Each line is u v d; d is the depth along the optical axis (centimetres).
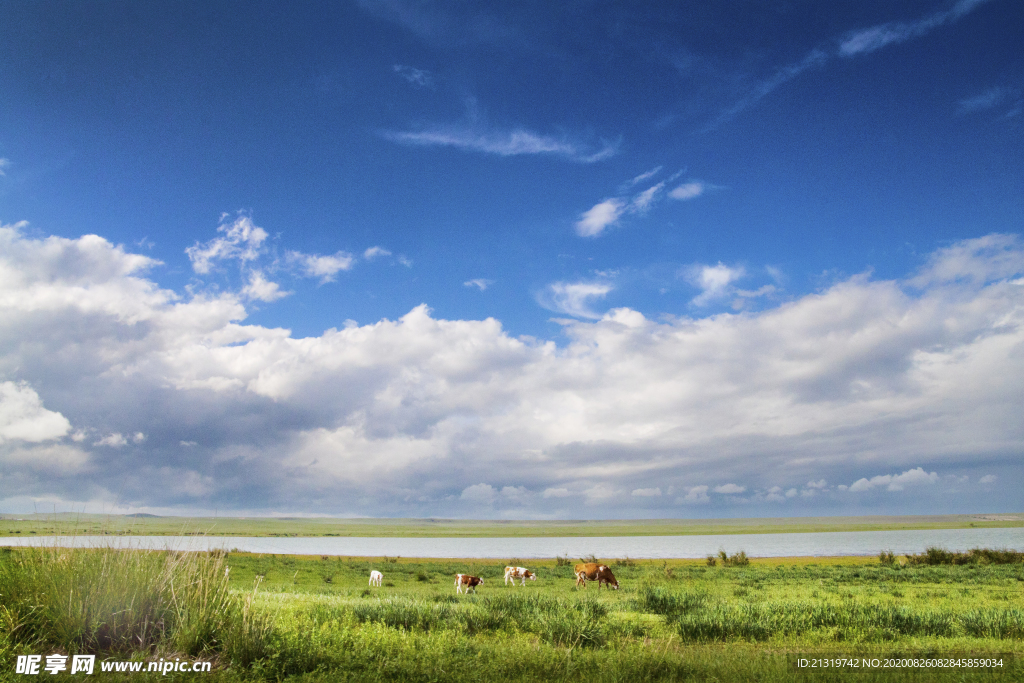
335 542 12838
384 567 4959
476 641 1163
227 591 1120
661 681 910
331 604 1585
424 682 837
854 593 2697
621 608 1972
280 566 4466
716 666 970
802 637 1336
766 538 13712
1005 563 4709
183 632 943
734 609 1644
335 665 890
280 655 898
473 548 10519
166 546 1165
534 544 12288
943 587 2920
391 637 1091
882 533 15012
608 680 888
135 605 980
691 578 3741
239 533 16462
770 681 894
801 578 3681
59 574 1013
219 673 819
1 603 957
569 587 3459
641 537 16188
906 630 1469
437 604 1695
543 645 1152
